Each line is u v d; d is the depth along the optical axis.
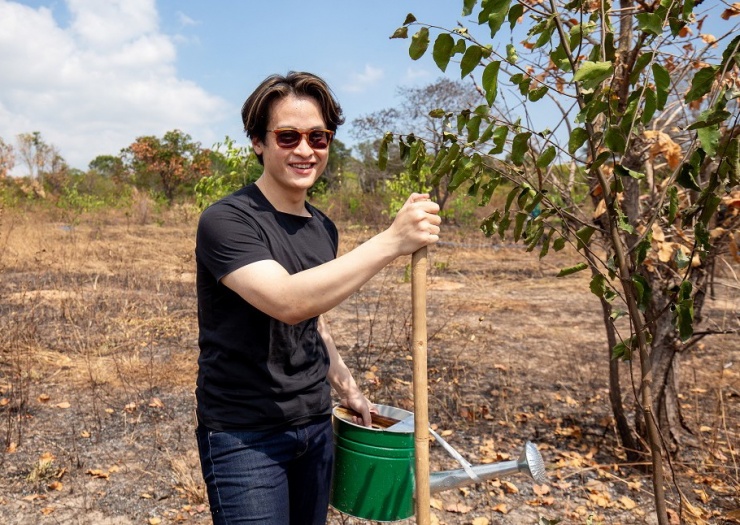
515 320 7.39
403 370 5.39
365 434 1.88
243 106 1.83
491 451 3.91
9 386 4.80
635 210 3.03
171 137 31.94
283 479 1.80
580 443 4.05
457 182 1.73
